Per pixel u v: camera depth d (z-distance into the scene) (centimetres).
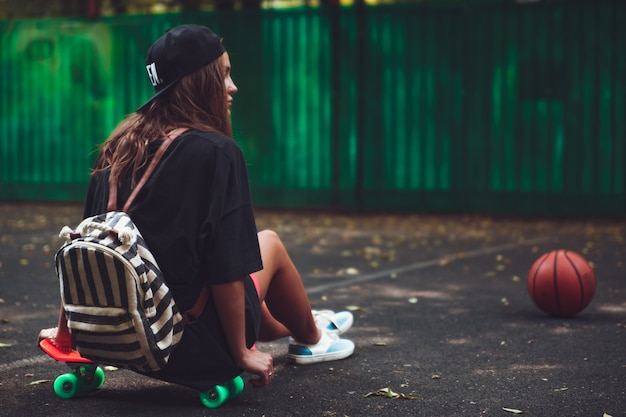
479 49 1416
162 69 340
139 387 390
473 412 354
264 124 1508
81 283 308
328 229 1198
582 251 953
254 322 346
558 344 486
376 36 1452
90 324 311
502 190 1426
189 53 339
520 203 1421
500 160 1423
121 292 305
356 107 1470
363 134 1472
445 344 487
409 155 1457
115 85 1590
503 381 403
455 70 1427
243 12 1498
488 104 1420
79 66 1605
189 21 1530
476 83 1421
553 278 560
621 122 1379
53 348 351
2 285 693
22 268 795
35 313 576
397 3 1436
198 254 327
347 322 460
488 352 466
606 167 1388
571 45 1386
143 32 1566
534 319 562
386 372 420
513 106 1411
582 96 1388
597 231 1183
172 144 329
